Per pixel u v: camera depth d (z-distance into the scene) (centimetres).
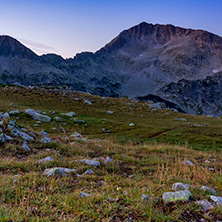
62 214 462
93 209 476
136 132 5009
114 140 3894
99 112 7819
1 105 6269
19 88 10338
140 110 9556
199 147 3684
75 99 9488
